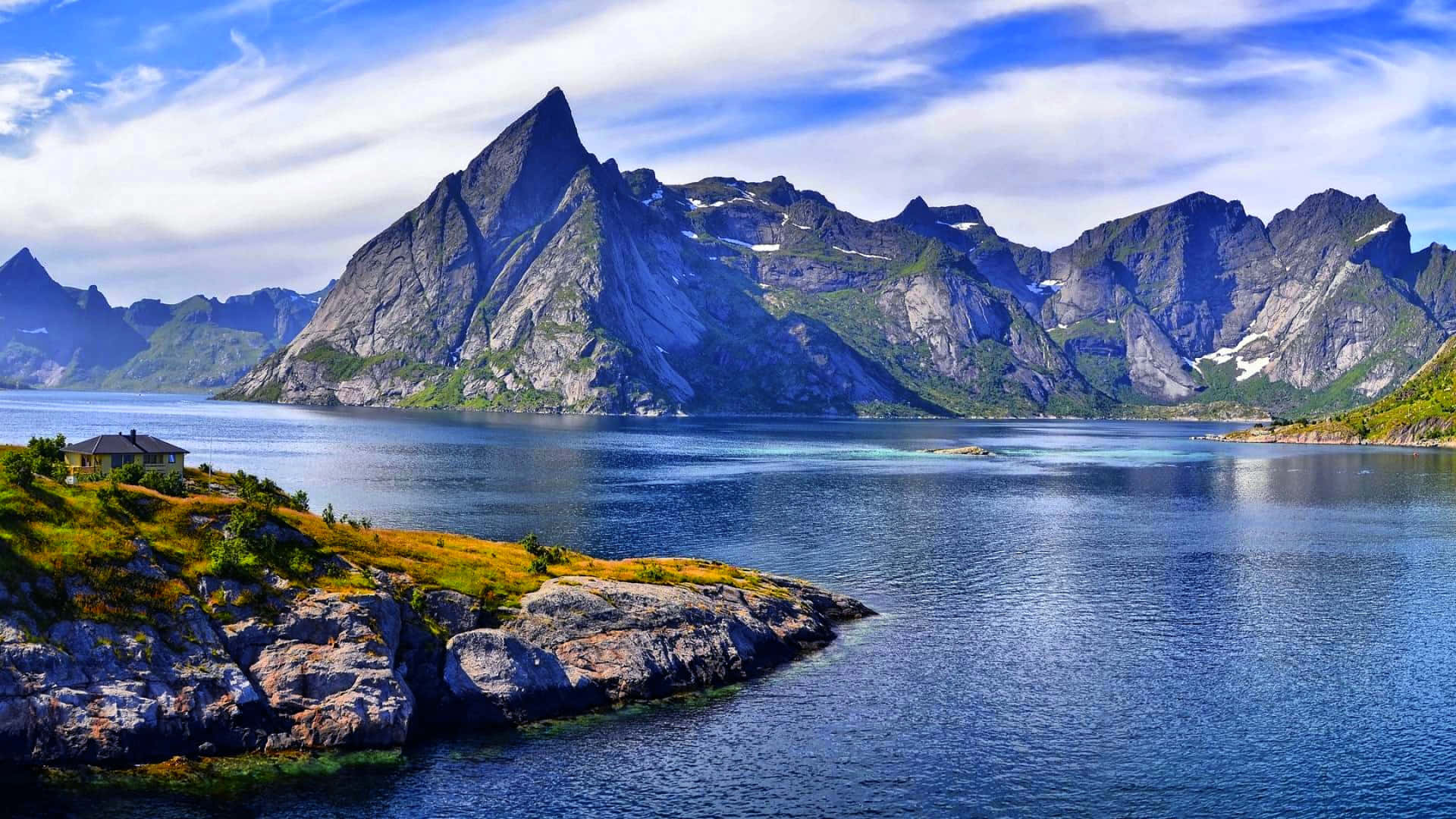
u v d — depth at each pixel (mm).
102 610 69938
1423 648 95938
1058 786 65562
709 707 79375
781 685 84625
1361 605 113312
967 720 76750
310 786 63844
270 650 72625
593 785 65000
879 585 122375
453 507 182250
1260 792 65062
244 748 68000
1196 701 81125
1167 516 189500
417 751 69750
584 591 89125
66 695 65812
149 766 65000
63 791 61688
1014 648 95625
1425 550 151375
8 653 65812
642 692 81375
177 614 71812
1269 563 139500
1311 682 85688
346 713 70188
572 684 79625
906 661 91375
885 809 62188
